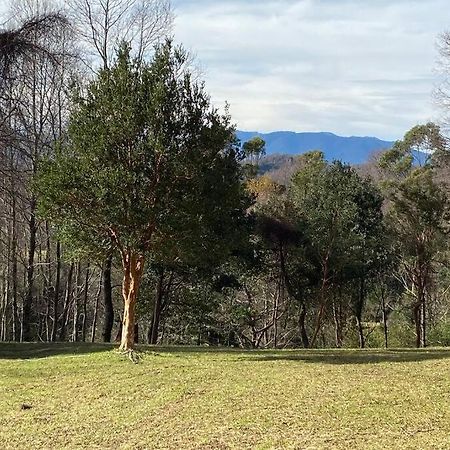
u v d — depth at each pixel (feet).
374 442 23.03
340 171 91.04
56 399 32.37
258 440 23.70
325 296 88.84
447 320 101.45
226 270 81.66
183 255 45.50
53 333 76.33
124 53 43.65
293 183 113.60
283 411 28.04
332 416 27.02
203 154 43.37
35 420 28.09
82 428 26.58
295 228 82.64
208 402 30.30
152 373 38.09
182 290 84.58
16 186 51.96
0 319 103.09
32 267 73.26
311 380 35.27
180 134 42.91
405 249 84.02
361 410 27.94
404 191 80.59
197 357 45.70
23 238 91.25
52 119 70.64
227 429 25.41
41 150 58.90
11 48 46.44
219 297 88.84
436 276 107.55
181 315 87.51
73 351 50.72
